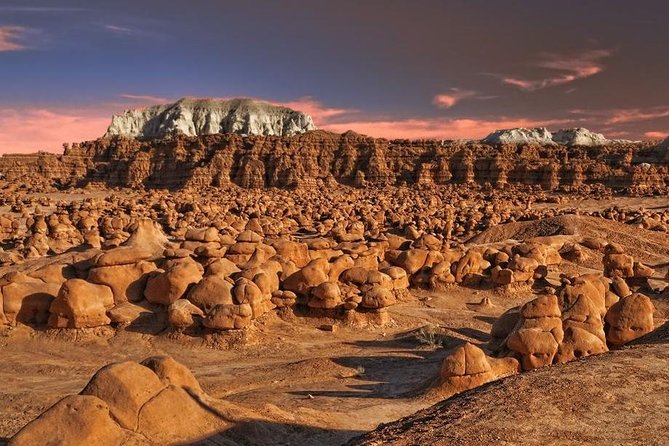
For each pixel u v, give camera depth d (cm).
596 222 5409
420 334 2447
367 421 1375
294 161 13238
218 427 1154
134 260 2517
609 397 1063
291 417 1294
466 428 974
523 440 923
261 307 2489
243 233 3266
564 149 13212
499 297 3297
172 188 13650
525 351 1731
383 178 13338
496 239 5484
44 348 2222
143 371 1175
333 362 2014
